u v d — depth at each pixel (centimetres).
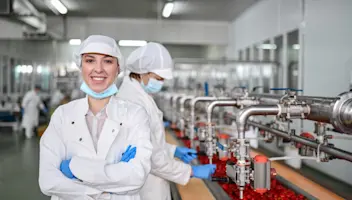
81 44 136
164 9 743
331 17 404
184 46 1008
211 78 838
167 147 224
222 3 730
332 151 182
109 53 131
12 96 941
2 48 927
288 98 181
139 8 800
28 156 587
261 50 683
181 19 923
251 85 727
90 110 141
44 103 1001
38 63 1004
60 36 901
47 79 1005
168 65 196
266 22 650
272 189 213
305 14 473
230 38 951
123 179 123
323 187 223
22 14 648
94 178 121
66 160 128
